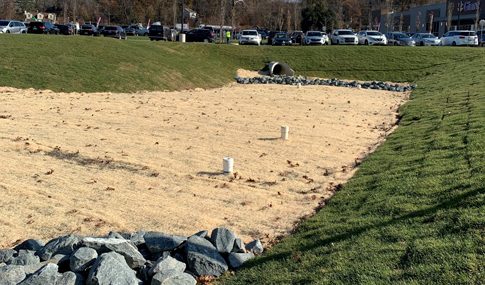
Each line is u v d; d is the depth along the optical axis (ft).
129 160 36.55
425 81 96.27
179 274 17.57
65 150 38.65
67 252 19.27
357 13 338.75
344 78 110.11
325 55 122.72
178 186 31.09
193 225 24.72
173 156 38.22
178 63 101.91
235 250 20.85
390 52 120.78
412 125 48.11
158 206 27.43
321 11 279.49
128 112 56.80
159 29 157.38
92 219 25.26
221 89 88.58
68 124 48.16
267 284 17.43
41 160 35.81
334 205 26.89
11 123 46.96
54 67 79.51
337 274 16.62
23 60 79.77
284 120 54.75
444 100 60.03
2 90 66.03
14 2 315.78
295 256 19.54
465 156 28.68
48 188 29.89
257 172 34.50
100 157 37.11
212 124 51.44
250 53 125.29
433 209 20.75
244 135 46.37
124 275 16.71
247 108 63.31
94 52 92.43
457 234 17.10
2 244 22.04
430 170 27.86
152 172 33.91
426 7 226.79
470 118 41.65
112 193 29.45
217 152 39.81
